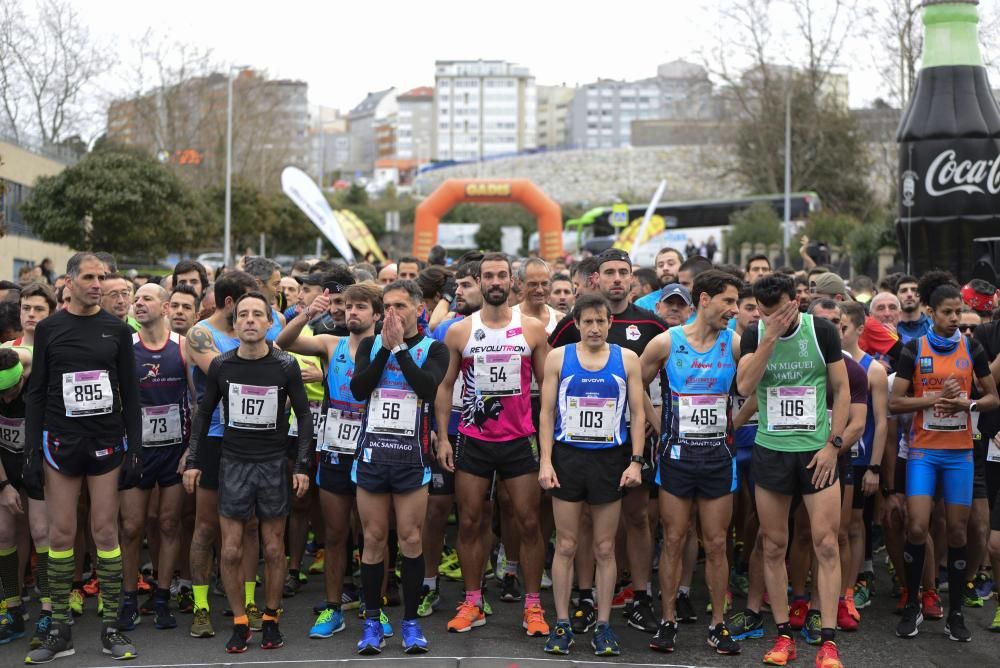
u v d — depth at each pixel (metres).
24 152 35.03
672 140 105.75
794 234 38.38
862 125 47.97
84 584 7.57
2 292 8.21
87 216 30.67
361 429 6.22
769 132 46.88
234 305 6.87
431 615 7.06
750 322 6.73
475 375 6.57
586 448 6.20
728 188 69.44
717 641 6.22
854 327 6.94
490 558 8.41
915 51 35.59
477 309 7.54
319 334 7.62
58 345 6.12
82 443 6.11
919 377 6.85
